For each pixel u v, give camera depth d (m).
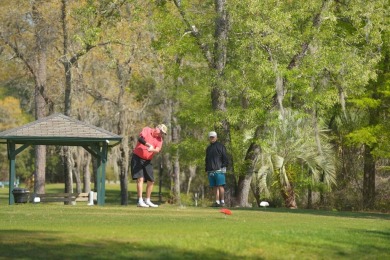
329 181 59.38
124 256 15.39
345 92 51.41
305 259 16.75
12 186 47.91
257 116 49.81
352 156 65.81
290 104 56.81
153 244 17.25
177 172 88.62
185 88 59.53
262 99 50.12
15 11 70.56
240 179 53.09
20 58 72.62
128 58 74.50
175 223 23.38
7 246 16.17
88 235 18.61
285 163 58.66
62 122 48.62
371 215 34.75
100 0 59.38
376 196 62.84
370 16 50.03
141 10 55.84
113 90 83.81
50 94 78.62
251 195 71.12
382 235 21.94
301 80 49.22
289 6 50.41
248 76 50.00
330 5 50.38
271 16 47.72
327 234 20.98
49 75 78.75
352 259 17.19
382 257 17.66
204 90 58.31
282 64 49.53
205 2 54.00
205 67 54.56
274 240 18.94
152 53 72.50
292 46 48.19
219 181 37.69
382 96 58.25
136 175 33.62
